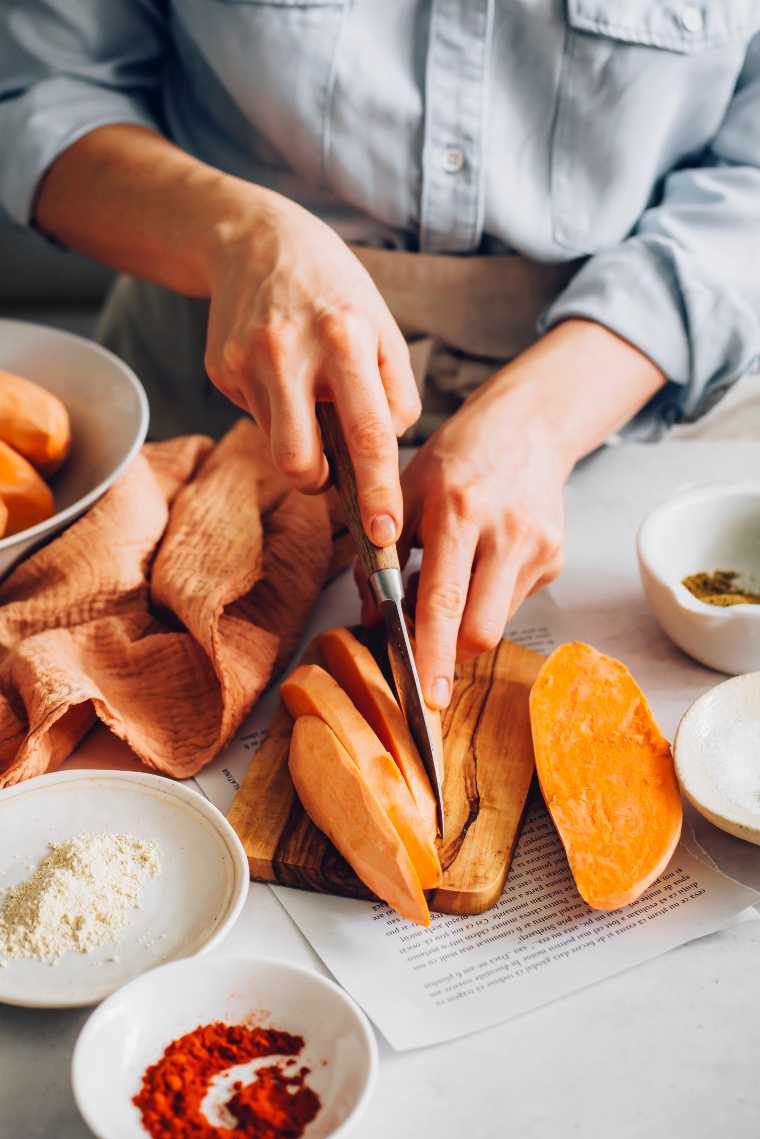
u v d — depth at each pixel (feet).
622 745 2.02
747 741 1.99
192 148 3.02
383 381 2.22
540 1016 1.77
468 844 1.95
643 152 2.73
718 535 2.36
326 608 2.44
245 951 1.86
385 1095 1.69
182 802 1.96
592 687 2.09
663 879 1.93
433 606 2.09
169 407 3.34
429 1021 1.76
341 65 2.65
